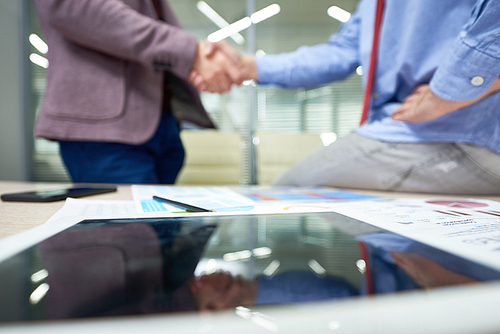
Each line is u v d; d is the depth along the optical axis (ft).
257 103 10.11
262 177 5.64
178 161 3.26
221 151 5.55
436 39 1.51
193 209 0.76
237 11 9.68
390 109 1.76
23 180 7.19
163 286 0.24
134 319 0.18
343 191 1.44
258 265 0.30
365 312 0.18
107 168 2.22
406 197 1.17
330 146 1.83
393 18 1.72
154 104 2.29
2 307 0.19
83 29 1.87
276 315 0.18
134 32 1.94
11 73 7.05
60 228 0.50
